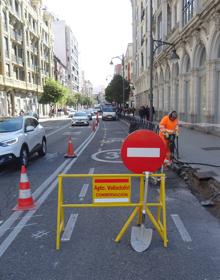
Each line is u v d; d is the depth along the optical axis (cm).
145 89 4972
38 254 417
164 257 403
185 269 372
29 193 619
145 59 4894
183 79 2331
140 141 436
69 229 498
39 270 376
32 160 1176
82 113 3534
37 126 1260
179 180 820
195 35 1916
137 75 6241
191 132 1884
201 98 1988
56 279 355
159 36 3641
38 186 774
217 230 490
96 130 2628
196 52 1966
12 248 437
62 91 6062
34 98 6438
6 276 364
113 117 4309
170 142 949
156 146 436
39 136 1220
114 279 352
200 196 685
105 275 361
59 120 5016
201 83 1983
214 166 892
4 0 4666
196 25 1859
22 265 389
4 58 4672
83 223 524
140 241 425
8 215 573
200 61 1989
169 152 951
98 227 505
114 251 421
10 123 1090
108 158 1171
